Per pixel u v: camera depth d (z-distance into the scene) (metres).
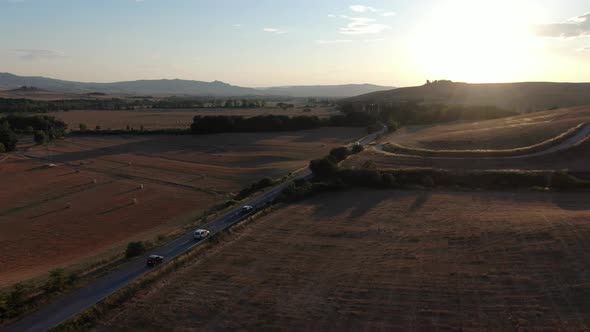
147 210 62.44
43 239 50.66
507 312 24.14
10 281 37.28
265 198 58.88
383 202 50.44
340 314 25.25
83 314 26.44
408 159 72.06
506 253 32.00
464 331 22.70
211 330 24.31
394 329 23.34
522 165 62.44
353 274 30.61
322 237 39.09
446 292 26.98
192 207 63.44
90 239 50.56
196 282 30.64
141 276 32.56
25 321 26.45
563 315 23.33
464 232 37.56
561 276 27.56
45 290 30.91
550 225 36.72
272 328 24.19
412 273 30.08
